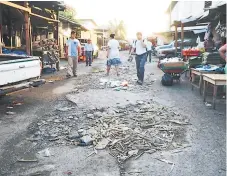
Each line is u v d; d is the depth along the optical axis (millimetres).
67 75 12438
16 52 12984
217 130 5098
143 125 5301
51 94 8469
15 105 7023
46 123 5512
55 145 4430
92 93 8617
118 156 4004
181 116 5980
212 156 4008
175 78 10750
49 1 15242
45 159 3938
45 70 14414
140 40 10102
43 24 19328
